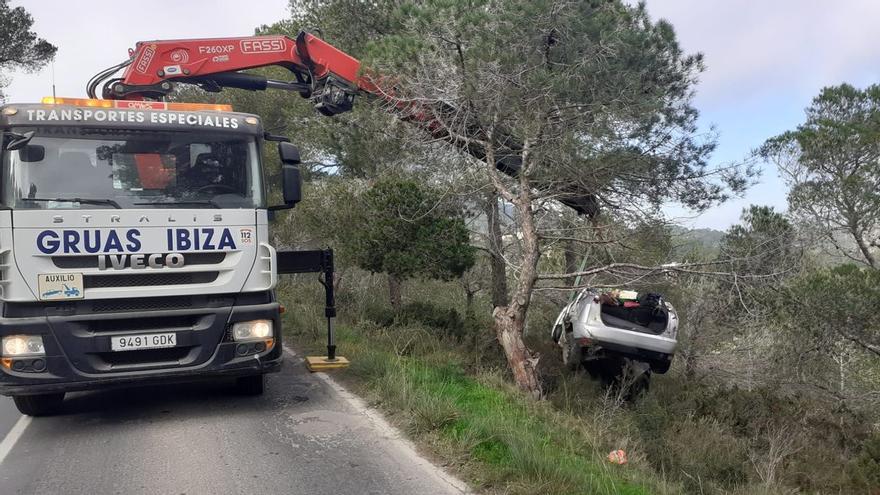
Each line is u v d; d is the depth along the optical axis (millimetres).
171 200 6258
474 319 12578
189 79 9672
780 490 6918
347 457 5398
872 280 12219
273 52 10086
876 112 13844
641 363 9742
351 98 10328
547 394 9383
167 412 6711
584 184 9344
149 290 6016
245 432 6035
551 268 14344
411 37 8797
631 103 8305
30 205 5812
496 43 8055
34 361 5719
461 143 9914
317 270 8727
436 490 4746
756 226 11227
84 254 5855
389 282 15484
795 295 12461
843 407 11727
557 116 8641
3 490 4805
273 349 6496
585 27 8023
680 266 9477
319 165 16266
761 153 9578
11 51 22641
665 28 8891
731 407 9883
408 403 6465
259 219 6477
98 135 6172
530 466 4895
